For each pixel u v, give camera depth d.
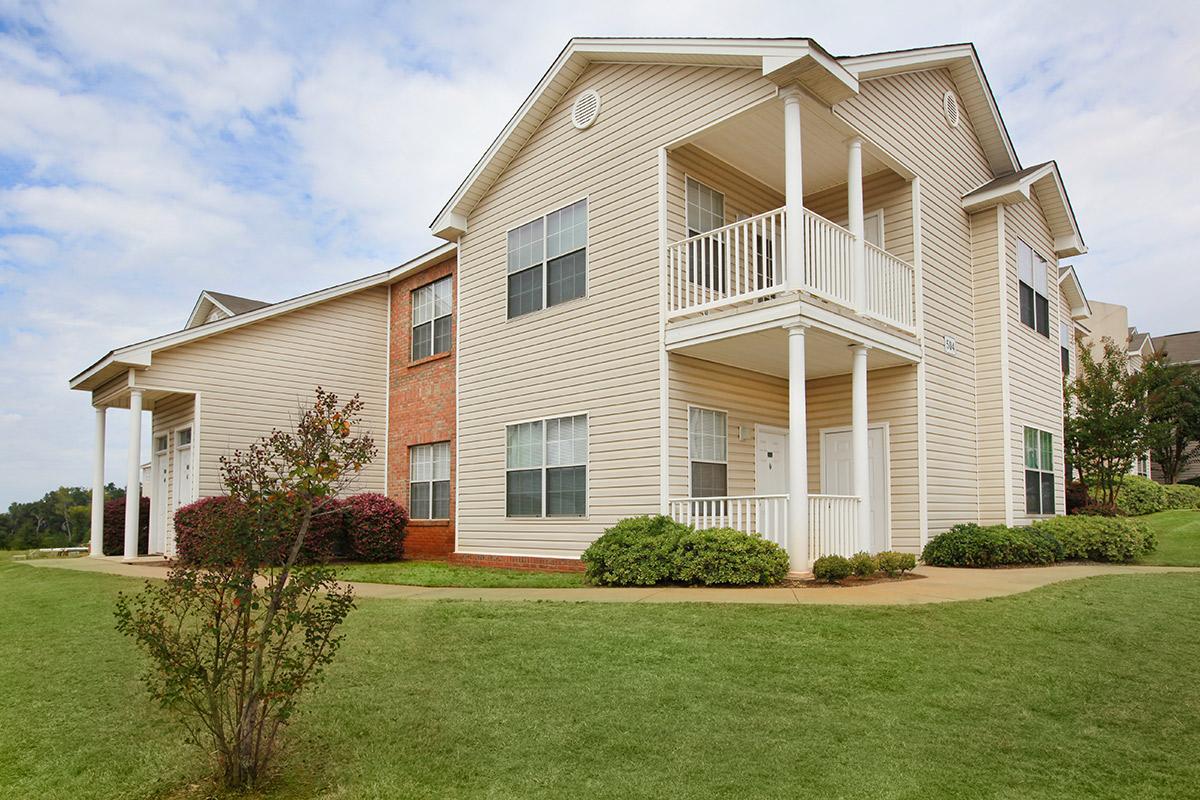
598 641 6.81
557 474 13.10
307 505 4.29
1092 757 4.50
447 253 16.41
